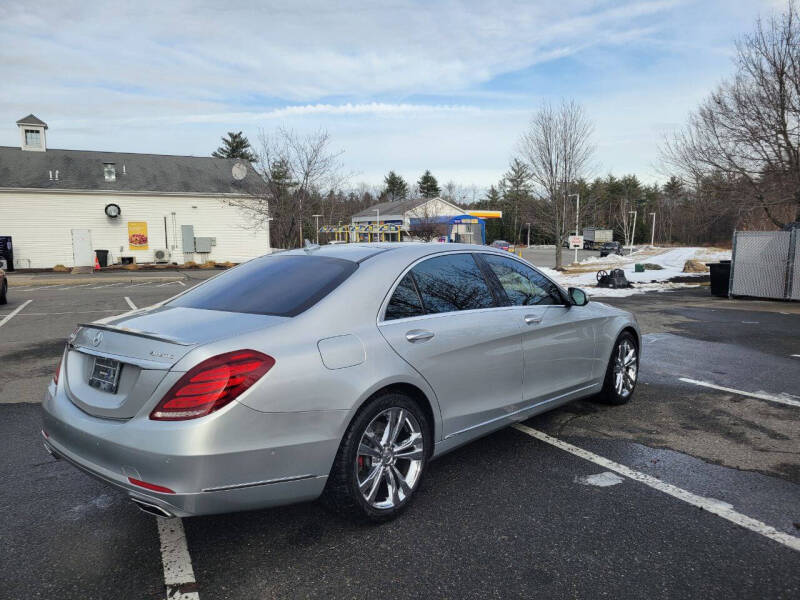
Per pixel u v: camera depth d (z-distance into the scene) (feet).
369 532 9.78
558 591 8.11
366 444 9.77
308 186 84.79
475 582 8.33
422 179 339.57
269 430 8.36
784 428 15.12
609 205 296.51
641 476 12.06
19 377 21.07
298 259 11.87
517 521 10.14
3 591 8.09
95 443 8.48
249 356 8.36
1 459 13.10
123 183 105.09
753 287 47.52
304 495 8.94
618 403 17.04
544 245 261.65
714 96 55.88
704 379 20.45
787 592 8.08
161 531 9.85
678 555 9.03
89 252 102.63
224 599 7.95
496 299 12.78
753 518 10.25
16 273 92.89
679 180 62.69
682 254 157.69
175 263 108.88
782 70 50.31
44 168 102.73
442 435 11.09
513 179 269.85
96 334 9.43
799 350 25.82
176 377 8.02
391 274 10.84
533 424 15.46
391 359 9.89
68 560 8.93
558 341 14.06
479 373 11.75
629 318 17.19
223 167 119.24
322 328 9.38
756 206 54.39
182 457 7.77
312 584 8.30
